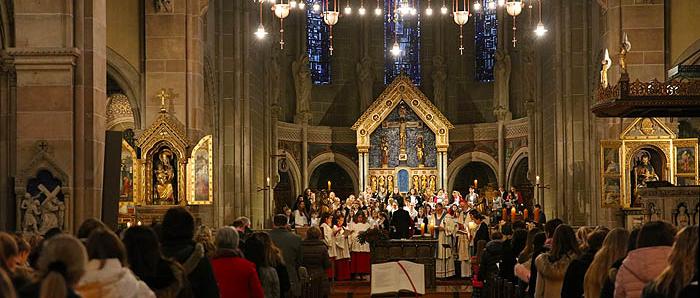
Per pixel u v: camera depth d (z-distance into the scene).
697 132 26.95
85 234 10.81
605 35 31.41
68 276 6.71
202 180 26.44
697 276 6.48
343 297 26.06
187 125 29.05
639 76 27.69
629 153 24.92
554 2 38.69
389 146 49.59
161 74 29.11
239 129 38.91
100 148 21.41
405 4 40.56
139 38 29.23
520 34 48.50
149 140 26.33
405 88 49.22
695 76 19.28
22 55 20.84
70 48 20.78
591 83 37.19
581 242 13.19
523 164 48.50
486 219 34.03
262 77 43.66
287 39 49.81
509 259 16.91
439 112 49.16
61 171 20.80
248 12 39.50
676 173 24.70
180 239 9.92
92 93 21.09
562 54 38.12
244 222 17.06
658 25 27.69
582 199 37.66
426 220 37.31
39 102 20.89
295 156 49.16
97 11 21.44
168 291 9.03
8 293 5.75
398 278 17.20
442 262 31.31
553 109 39.34
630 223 24.89
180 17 29.14
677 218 17.61
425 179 49.31
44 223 20.75
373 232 27.56
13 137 21.73
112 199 21.50
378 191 49.16
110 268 7.86
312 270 19.73
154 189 26.42
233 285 11.05
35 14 20.91
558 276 11.70
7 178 21.73
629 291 8.84
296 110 49.59
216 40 38.09
